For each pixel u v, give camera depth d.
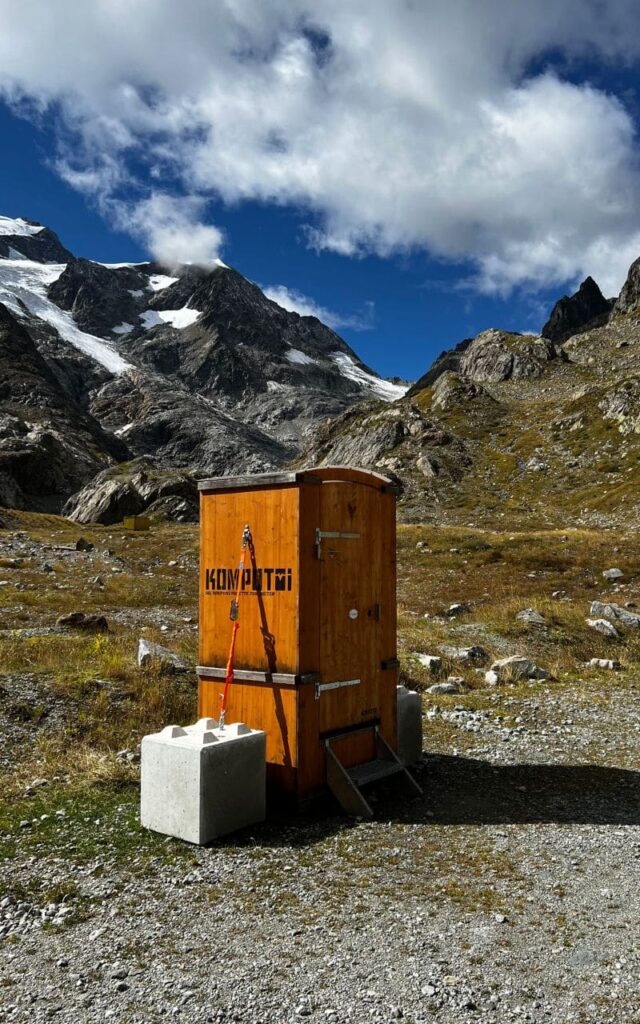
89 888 5.45
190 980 4.22
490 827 6.88
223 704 7.37
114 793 7.60
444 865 5.96
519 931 4.83
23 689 10.34
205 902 5.24
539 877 5.73
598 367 143.12
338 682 7.70
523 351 154.00
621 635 19.12
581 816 7.22
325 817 7.11
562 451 92.19
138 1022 3.83
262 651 7.49
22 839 6.36
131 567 35.53
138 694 10.59
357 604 8.05
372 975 4.28
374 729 8.19
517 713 11.98
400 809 7.40
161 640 15.63
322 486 7.62
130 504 98.62
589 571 30.59
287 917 5.02
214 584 8.03
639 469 76.75
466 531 45.59
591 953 4.55
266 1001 4.01
